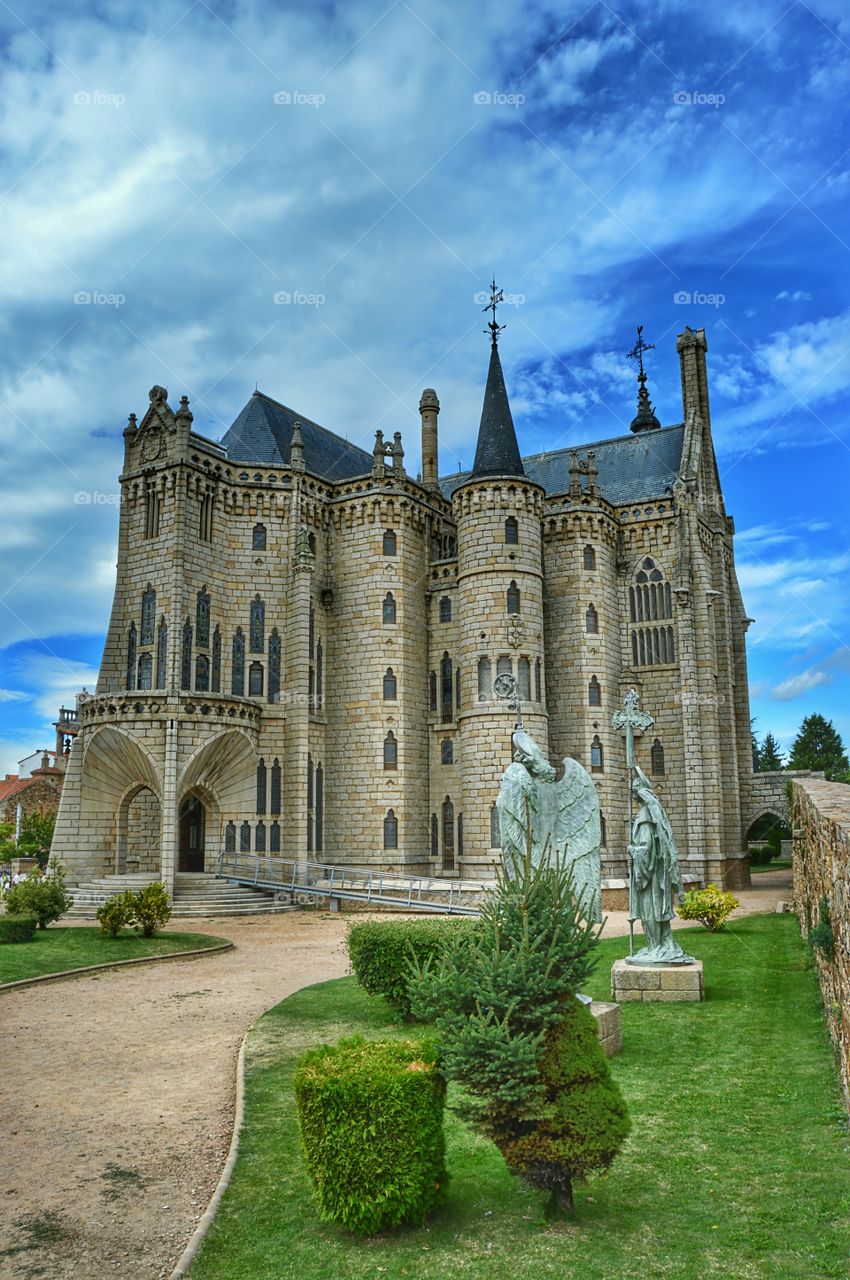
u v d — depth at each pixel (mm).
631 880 21766
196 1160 12211
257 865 48125
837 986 14109
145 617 52094
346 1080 9844
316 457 63781
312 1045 17594
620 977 20719
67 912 42938
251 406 61938
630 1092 14039
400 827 54500
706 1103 13344
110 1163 12133
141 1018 20609
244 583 54969
